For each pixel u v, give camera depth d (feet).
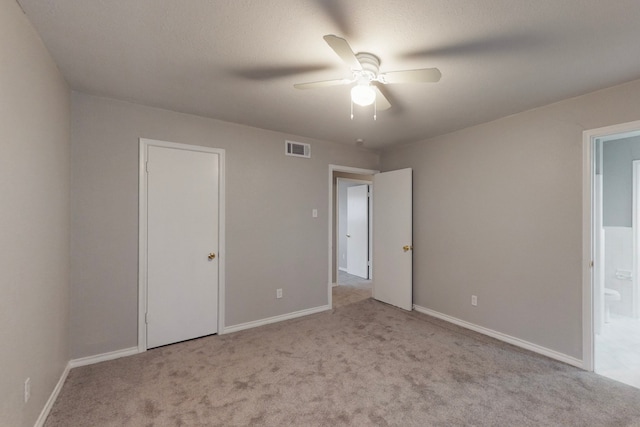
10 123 4.59
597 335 10.44
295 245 12.48
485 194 10.54
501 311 10.05
